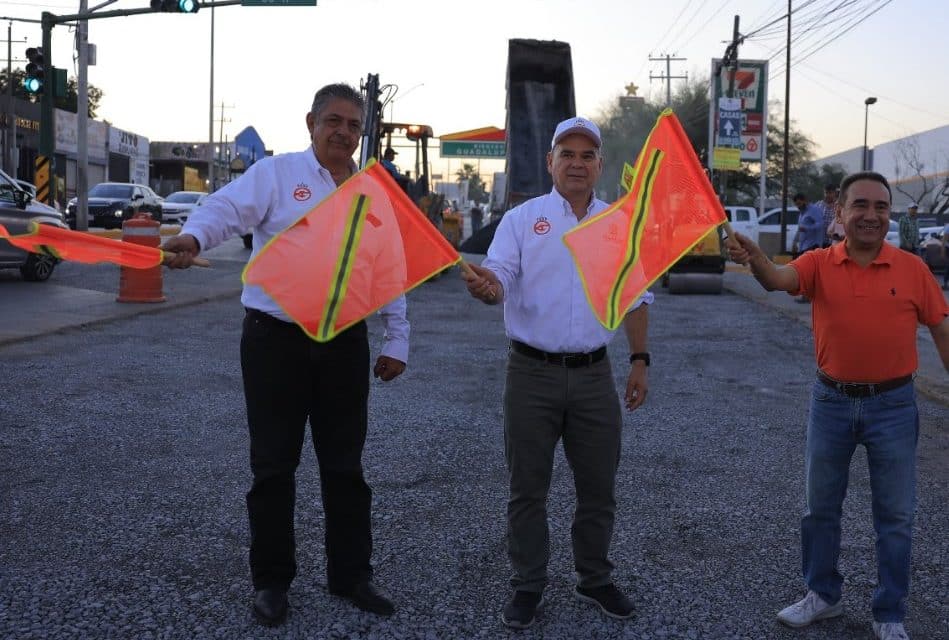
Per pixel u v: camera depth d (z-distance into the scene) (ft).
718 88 137.49
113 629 11.53
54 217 52.49
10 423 21.34
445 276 67.62
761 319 45.96
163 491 16.97
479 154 150.20
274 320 11.67
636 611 12.44
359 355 12.12
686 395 26.94
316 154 11.82
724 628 12.03
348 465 12.26
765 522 16.03
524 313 12.14
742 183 190.70
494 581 13.34
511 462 12.28
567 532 15.48
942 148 197.06
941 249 72.23
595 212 12.26
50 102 75.82
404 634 11.66
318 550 14.34
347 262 10.99
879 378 11.57
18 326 34.78
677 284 59.00
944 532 15.66
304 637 11.48
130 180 195.83
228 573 13.37
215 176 246.68
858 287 11.54
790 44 104.12
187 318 40.06
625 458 20.02
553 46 73.82
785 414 24.67
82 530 14.92
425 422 22.61
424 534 15.11
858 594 13.17
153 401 24.11
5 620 11.67
